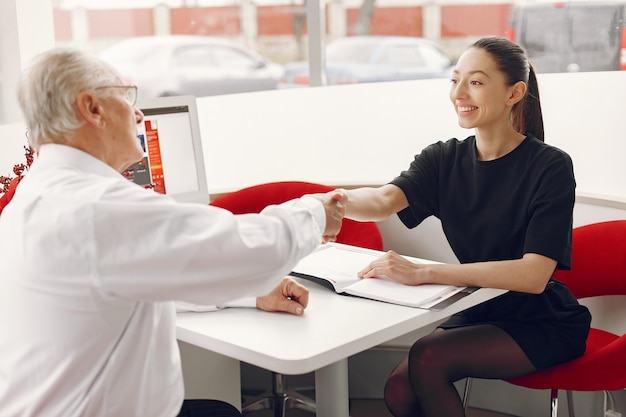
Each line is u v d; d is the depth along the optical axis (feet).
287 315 5.68
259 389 10.65
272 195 9.36
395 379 7.31
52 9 9.47
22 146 8.70
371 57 17.35
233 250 4.40
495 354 6.84
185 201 8.20
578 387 6.92
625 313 8.52
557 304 7.20
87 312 4.31
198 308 5.81
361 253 7.11
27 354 4.43
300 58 17.39
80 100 4.58
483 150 7.30
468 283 6.28
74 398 4.44
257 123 10.99
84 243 4.22
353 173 10.83
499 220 7.13
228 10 17.81
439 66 16.76
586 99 9.93
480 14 15.75
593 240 8.17
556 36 11.84
